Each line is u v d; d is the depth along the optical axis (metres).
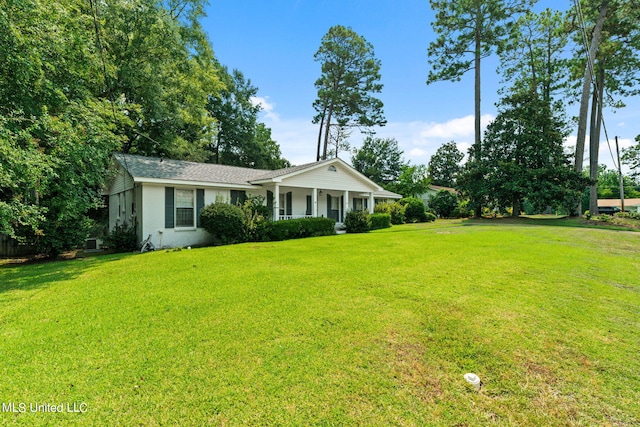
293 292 4.55
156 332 3.25
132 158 12.34
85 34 8.50
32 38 6.98
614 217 18.23
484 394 2.28
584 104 18.69
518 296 4.30
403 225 18.86
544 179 18.53
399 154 42.81
